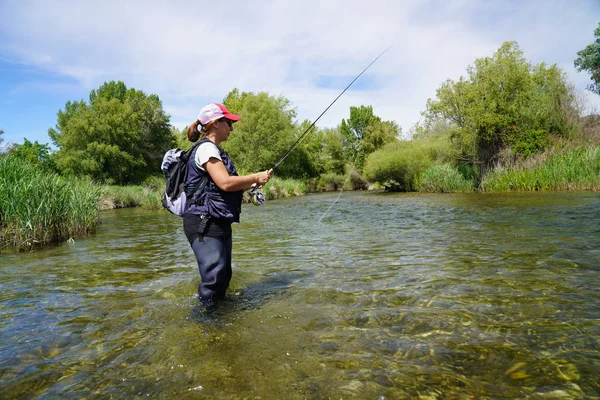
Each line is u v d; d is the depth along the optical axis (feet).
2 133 71.20
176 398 5.89
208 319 9.03
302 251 17.80
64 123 143.54
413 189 84.79
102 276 14.23
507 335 7.61
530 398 5.57
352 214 36.76
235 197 9.80
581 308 8.84
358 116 168.96
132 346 7.81
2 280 13.94
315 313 9.27
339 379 6.26
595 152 52.75
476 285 10.98
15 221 22.47
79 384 6.43
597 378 5.99
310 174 147.74
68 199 27.02
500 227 21.95
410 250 16.81
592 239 16.76
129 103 131.13
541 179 55.26
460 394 5.74
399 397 5.72
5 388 6.37
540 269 12.35
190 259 17.12
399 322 8.53
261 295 10.79
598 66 91.40
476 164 70.90
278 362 6.88
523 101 66.33
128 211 56.75
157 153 133.59
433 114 70.18
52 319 9.61
